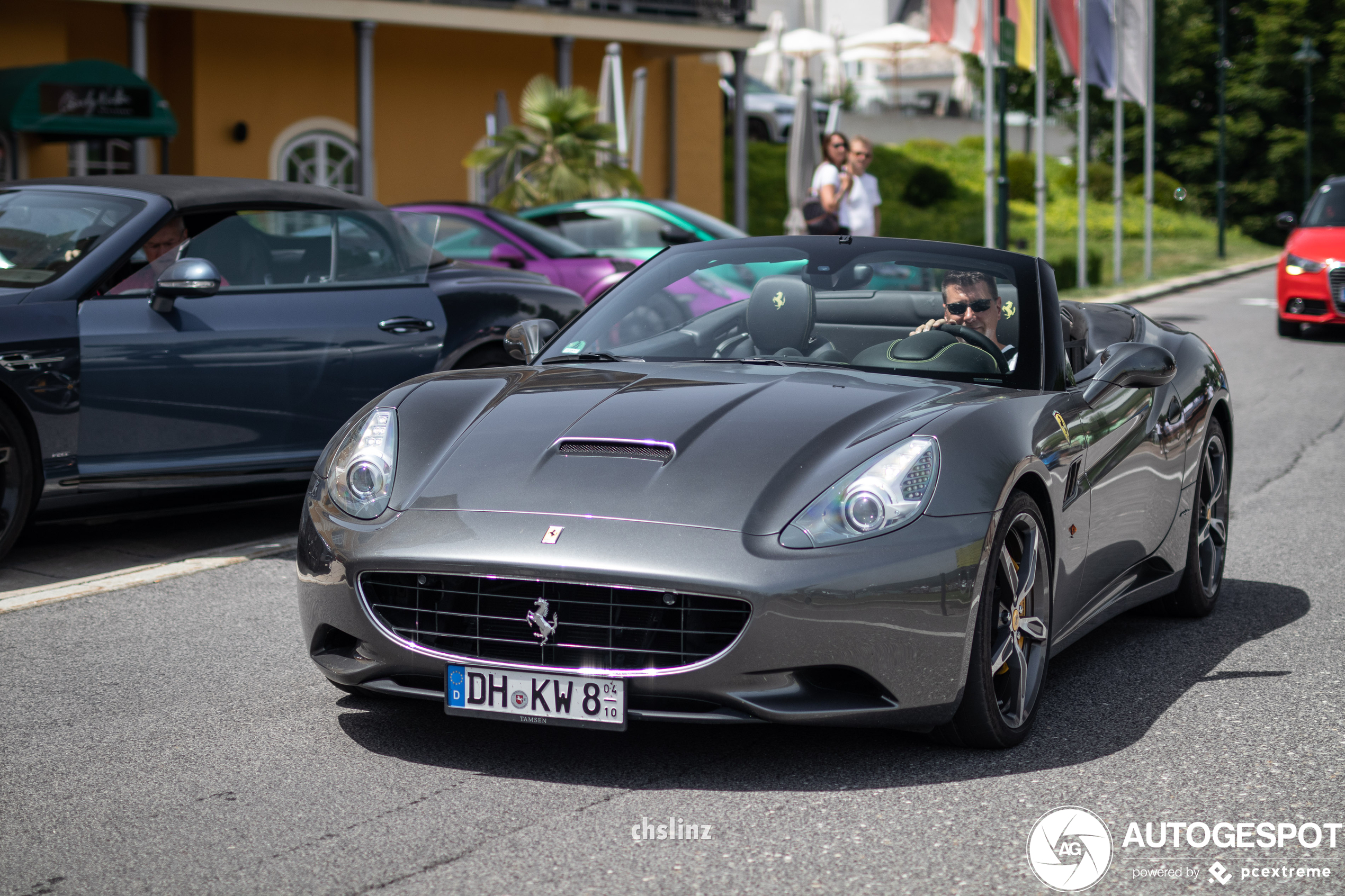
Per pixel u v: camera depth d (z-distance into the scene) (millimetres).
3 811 3152
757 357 4211
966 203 34438
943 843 2994
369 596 3434
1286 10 43500
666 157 24469
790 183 18438
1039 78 19234
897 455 3383
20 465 5270
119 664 4285
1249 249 35000
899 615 3229
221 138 18547
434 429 3686
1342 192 15898
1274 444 9047
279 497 6305
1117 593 4492
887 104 48531
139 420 5523
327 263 6207
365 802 3207
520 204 16234
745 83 22891
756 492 3301
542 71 21938
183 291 5520
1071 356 4621
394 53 20297
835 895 2738
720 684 3182
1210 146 44000
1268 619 5039
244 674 4191
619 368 4090
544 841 2984
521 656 3320
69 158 17094
